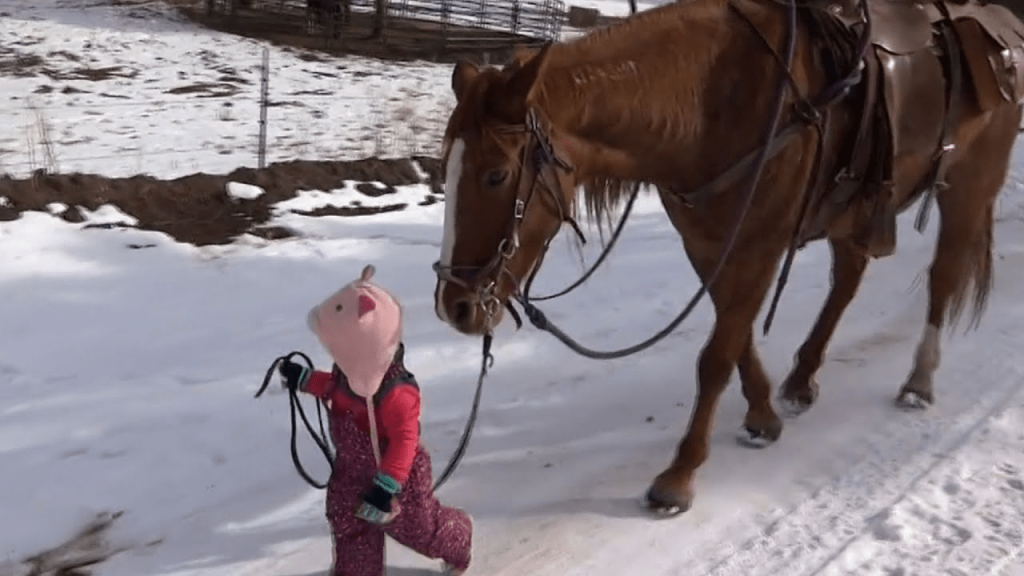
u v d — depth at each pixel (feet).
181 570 12.05
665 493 13.66
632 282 23.49
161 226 23.90
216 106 44.16
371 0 80.59
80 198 23.99
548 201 11.11
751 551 12.92
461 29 74.90
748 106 12.40
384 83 54.19
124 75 50.80
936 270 17.28
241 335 19.10
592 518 13.62
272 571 12.11
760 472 14.97
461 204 10.62
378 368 9.77
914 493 14.37
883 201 14.01
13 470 13.87
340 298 9.75
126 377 17.03
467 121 10.61
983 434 16.25
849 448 15.78
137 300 20.27
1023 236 28.40
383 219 26.32
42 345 18.04
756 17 12.64
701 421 13.85
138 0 77.92
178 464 14.30
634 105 11.66
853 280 16.42
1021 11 32.60
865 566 12.59
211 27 69.36
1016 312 21.81
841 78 13.06
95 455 14.39
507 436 15.85
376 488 9.91
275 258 22.97
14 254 21.40
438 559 12.19
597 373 18.33
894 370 18.83
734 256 13.24
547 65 11.16
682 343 19.98
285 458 14.67
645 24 12.19
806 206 13.20
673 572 12.48
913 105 14.26
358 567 10.99
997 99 15.01
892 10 14.55
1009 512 13.92
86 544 12.43
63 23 65.67
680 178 12.68
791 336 20.36
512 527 13.34
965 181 16.67
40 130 36.37
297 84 52.21
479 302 10.77
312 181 27.55
